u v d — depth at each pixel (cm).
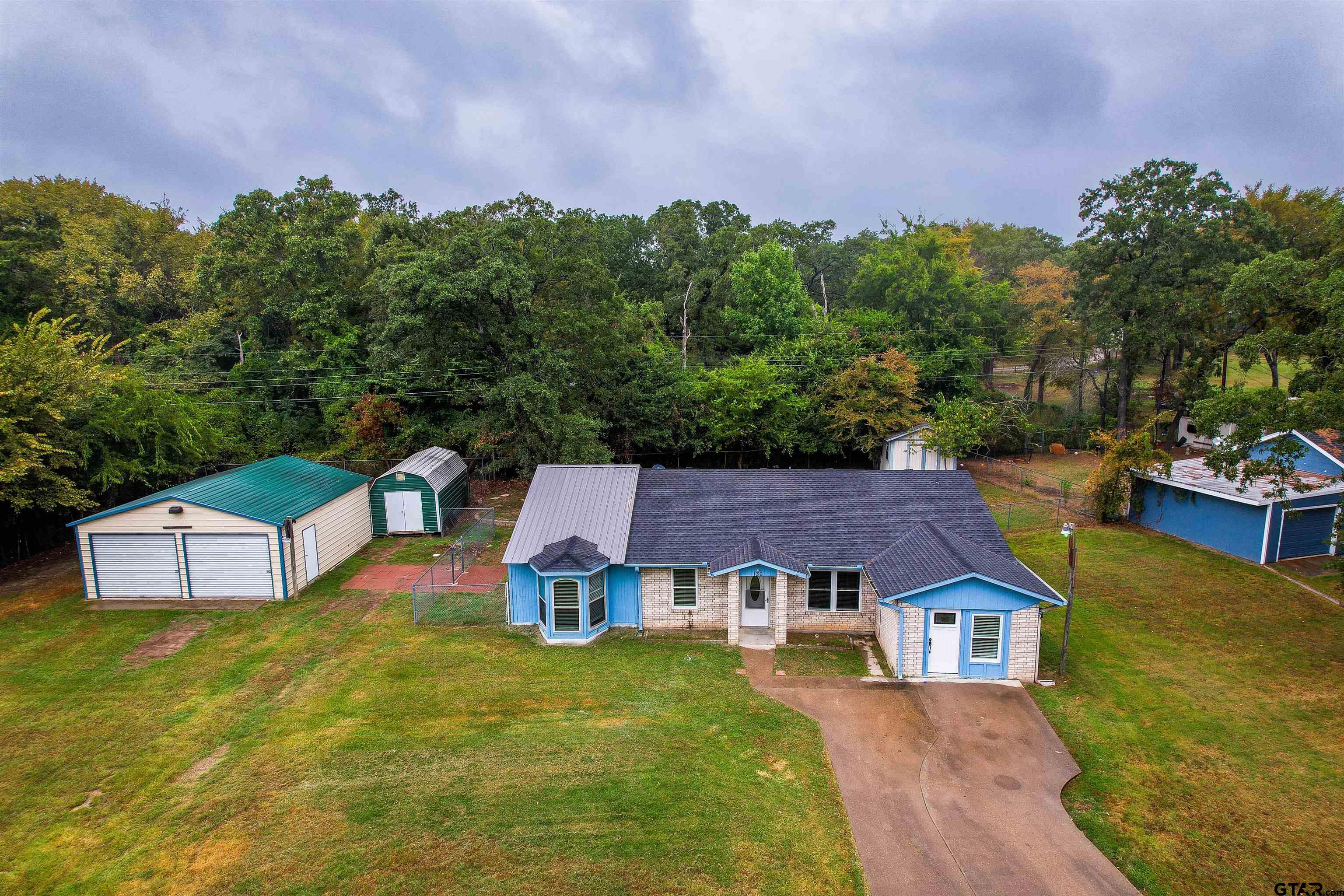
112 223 4806
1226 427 3666
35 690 1495
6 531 2373
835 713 1385
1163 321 3397
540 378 2850
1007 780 1165
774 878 946
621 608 1838
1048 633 1742
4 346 2119
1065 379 4541
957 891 923
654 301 5091
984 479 3447
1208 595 1945
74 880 953
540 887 925
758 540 1797
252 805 1108
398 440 3372
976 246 7862
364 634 1798
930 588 1488
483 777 1171
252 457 3378
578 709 1405
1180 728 1313
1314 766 1187
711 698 1448
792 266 4622
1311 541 2203
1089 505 2791
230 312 3997
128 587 2044
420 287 2536
